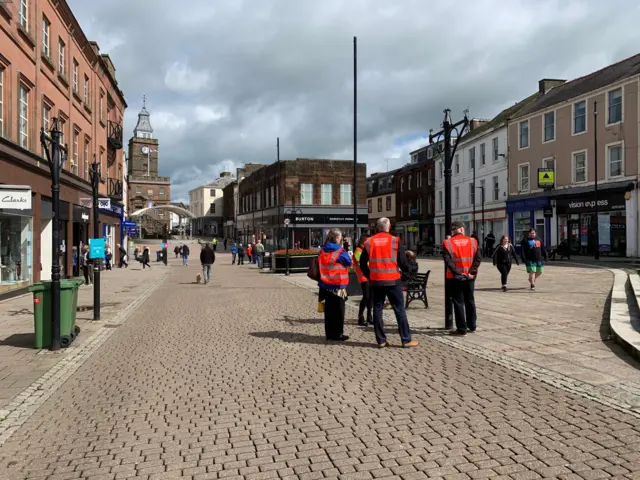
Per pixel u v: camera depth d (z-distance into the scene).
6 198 11.32
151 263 42.25
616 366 5.91
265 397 5.16
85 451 3.95
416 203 54.53
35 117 17.02
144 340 8.53
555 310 10.00
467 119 8.57
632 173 26.53
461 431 4.10
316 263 8.03
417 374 5.82
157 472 3.55
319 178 50.34
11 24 14.98
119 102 34.81
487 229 40.41
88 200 20.12
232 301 13.74
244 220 68.06
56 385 5.91
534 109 34.38
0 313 11.49
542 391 5.09
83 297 15.39
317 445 3.92
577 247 30.33
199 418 4.61
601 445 3.77
